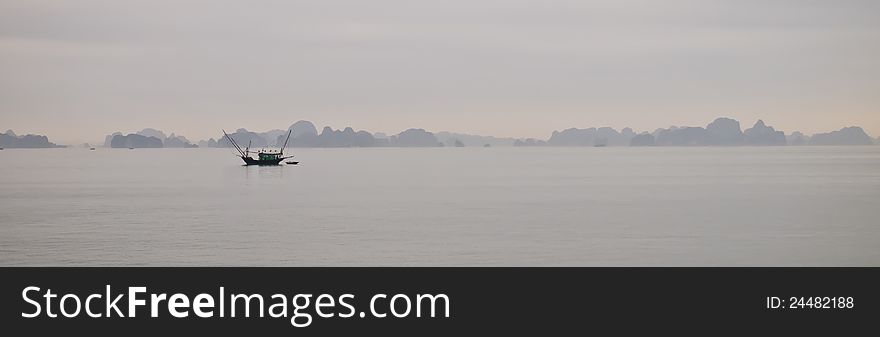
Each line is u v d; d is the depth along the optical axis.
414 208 181.62
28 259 112.81
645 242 126.06
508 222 152.38
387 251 118.19
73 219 160.25
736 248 120.19
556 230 140.12
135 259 112.44
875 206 184.12
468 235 134.00
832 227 144.25
